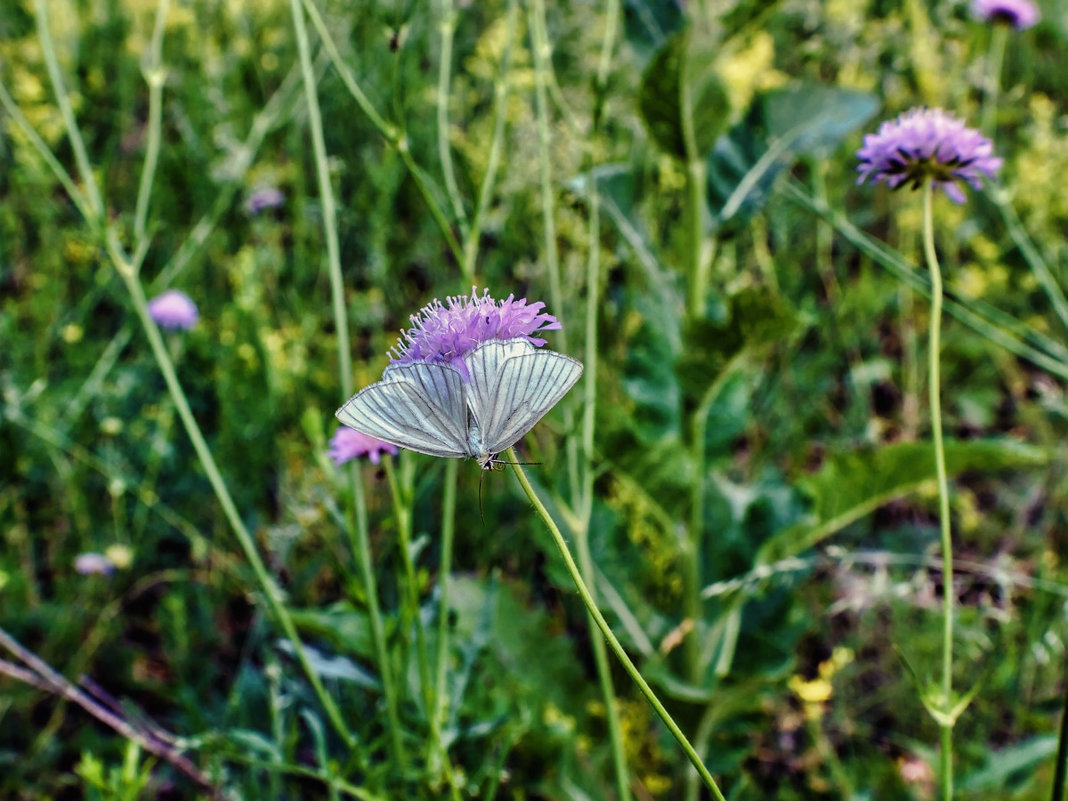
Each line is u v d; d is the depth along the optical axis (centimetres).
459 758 37
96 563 45
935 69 57
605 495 43
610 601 39
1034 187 57
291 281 62
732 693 36
